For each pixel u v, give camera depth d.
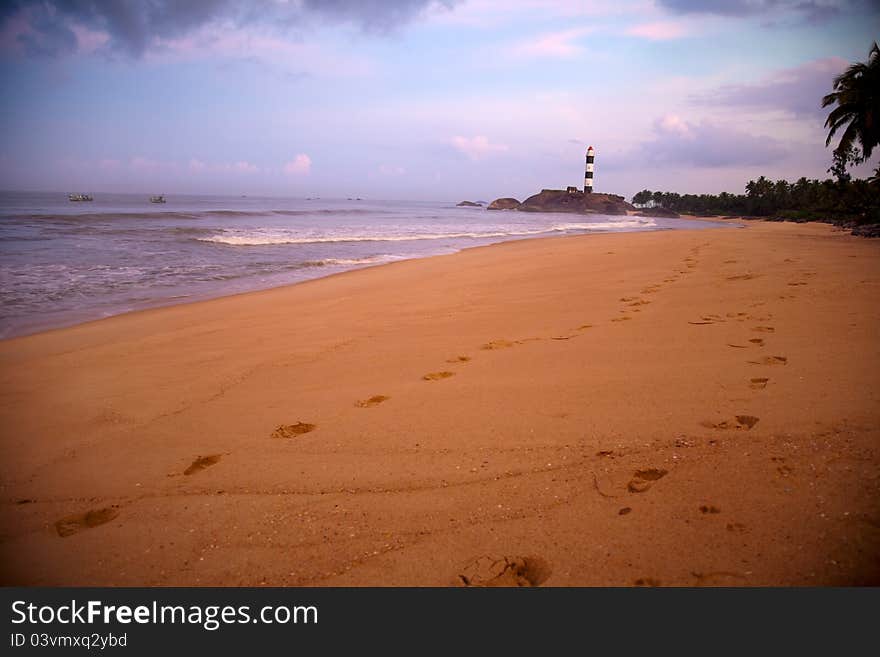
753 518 2.02
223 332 6.48
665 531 2.02
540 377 3.98
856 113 27.95
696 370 3.81
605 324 5.68
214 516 2.45
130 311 8.00
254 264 14.02
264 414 3.67
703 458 2.51
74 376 4.80
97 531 2.41
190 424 3.57
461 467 2.70
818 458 2.36
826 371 3.48
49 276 11.25
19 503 2.68
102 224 26.36
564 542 2.04
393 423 3.34
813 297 6.17
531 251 16.80
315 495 2.56
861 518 1.92
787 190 95.00
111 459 3.11
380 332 6.09
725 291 7.11
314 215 53.94
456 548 2.08
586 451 2.73
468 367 4.45
